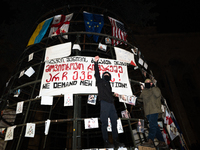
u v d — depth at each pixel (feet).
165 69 65.10
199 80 64.59
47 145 34.96
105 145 12.73
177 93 61.16
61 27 25.26
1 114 19.61
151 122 15.11
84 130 40.91
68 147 32.63
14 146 28.04
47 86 17.90
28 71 20.34
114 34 29.01
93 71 18.84
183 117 56.59
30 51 30.04
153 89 15.71
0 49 44.42
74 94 17.38
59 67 19.12
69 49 20.36
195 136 55.42
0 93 43.39
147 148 14.06
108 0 32.73
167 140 21.38
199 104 62.90
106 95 13.71
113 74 19.65
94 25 26.30
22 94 34.73
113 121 13.58
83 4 29.60
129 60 22.53
